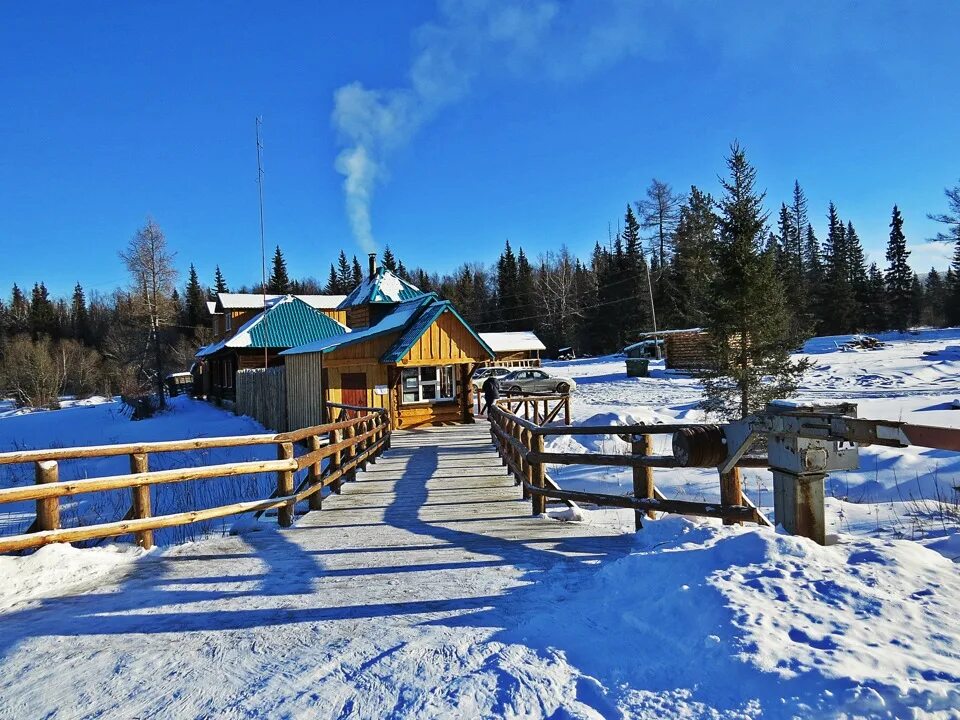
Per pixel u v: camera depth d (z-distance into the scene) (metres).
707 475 10.79
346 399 18.80
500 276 85.88
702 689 2.64
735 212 16.84
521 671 3.05
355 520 7.52
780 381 16.95
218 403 35.03
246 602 4.56
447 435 17.47
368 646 3.58
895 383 24.62
